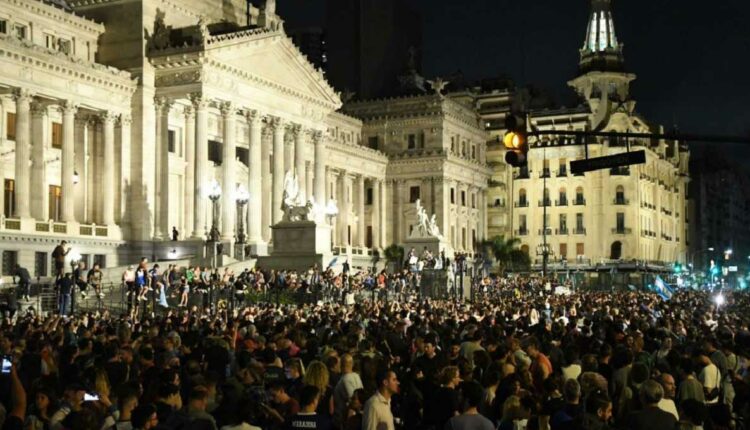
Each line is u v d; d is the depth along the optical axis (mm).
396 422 17359
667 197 170000
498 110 149625
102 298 55844
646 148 150750
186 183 82688
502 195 148750
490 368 17016
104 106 73125
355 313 35406
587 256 144875
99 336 24328
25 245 64000
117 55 77438
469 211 132250
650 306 51062
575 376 19625
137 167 76000
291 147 91062
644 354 21797
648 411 14328
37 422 13273
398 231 124250
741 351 23578
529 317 36844
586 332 28891
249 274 57875
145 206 75812
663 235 165750
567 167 146875
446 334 25734
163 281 52875
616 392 18078
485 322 31375
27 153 65250
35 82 65625
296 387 16922
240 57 80312
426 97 124188
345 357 16969
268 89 85125
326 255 70375
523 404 14656
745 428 15797
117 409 14875
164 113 77625
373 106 128250
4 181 67375
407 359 22562
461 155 130250
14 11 68750
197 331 26156
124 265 74000
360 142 127750
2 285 55469
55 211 72375
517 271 135750
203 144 76312
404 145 125625
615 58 153375
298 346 23109
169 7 80750
